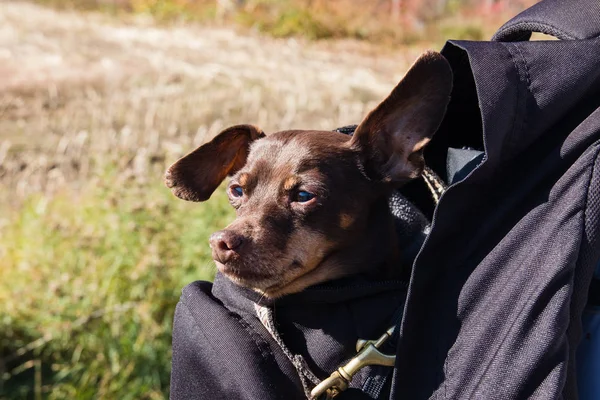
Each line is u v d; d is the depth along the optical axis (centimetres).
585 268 42
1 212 127
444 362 44
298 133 59
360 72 226
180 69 214
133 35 285
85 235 98
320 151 56
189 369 50
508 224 45
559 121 45
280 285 53
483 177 44
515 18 50
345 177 56
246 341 49
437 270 45
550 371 41
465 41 46
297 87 192
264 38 297
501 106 44
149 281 94
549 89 44
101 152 133
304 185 55
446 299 45
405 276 56
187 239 97
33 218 114
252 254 52
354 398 47
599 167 43
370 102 179
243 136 61
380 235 56
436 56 50
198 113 166
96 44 259
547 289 41
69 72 211
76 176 139
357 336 49
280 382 48
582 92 45
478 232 45
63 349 95
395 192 58
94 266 96
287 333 50
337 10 323
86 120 167
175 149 129
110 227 99
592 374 46
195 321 51
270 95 181
